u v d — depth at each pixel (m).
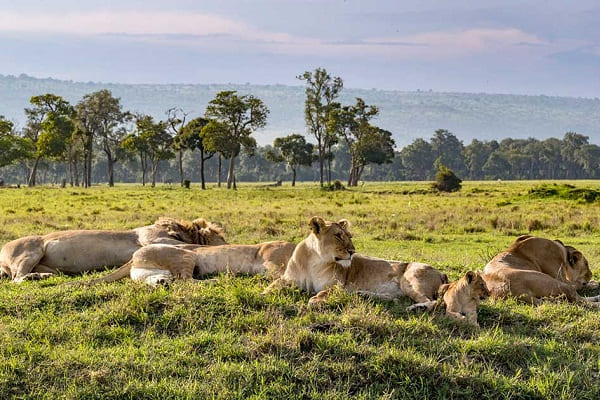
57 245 11.51
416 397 6.75
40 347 7.54
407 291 9.23
